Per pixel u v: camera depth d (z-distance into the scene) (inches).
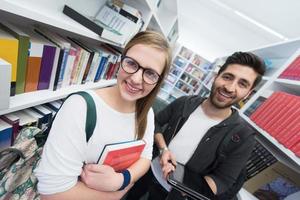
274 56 87.0
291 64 57.4
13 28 32.9
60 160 21.5
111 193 26.2
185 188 35.7
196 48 316.2
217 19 178.2
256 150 55.2
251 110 65.3
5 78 26.5
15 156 26.0
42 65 39.5
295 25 135.9
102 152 24.3
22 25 40.8
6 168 26.2
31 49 35.0
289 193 48.8
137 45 24.7
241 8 142.8
